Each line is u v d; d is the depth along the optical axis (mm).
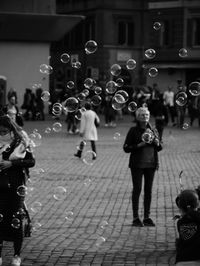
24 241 11570
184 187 17562
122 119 46594
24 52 48000
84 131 23719
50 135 33562
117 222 13250
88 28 67062
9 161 9938
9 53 47844
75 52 68000
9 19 45719
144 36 64938
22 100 48250
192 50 61188
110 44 65312
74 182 18406
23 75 48125
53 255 10688
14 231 9891
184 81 61719
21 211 9977
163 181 18719
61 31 47156
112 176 19688
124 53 65438
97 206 14930
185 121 46125
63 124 41531
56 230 12477
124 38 65688
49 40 47656
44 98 15734
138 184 12945
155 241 11656
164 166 22078
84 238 11883
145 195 13000
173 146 28609
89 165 22156
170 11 62312
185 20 61438
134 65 14859
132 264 10164
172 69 61938
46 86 48406
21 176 10102
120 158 24250
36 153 25469
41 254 10742
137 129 12930
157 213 14180
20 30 46625
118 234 12219
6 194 9961
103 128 38750
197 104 40375
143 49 64688
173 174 20156
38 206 14781
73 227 12750
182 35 61469
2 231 9898
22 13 45625
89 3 66812
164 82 62531
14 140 10062
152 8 63438
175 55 61688
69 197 16031
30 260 10375
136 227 12805
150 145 12938
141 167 12906
